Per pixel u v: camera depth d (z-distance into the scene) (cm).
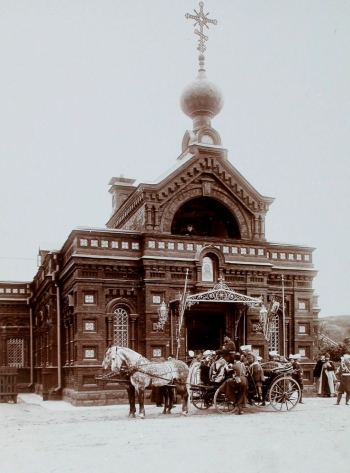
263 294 3481
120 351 2325
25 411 2733
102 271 3206
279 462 1357
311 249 3769
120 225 3941
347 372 2752
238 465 1321
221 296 3066
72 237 3281
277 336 3609
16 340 4869
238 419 2153
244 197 3606
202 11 4003
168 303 3225
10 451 1502
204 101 3828
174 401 2889
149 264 3222
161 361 2377
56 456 1435
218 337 3506
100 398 3050
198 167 3509
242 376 2328
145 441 1638
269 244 3619
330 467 1309
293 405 2503
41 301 4334
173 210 3422
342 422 2047
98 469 1287
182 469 1282
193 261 3306
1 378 3312
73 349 3241
